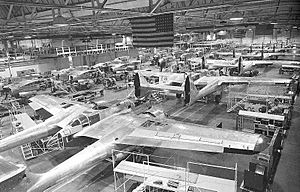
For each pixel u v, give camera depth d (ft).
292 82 91.61
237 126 69.77
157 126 55.36
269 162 42.01
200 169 52.54
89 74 159.43
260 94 87.66
